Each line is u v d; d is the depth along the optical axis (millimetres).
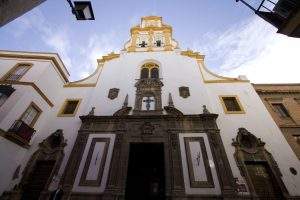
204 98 16875
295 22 6617
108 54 22688
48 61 17500
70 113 17281
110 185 12227
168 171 12828
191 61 20797
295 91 17547
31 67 16766
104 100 17516
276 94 17672
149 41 23812
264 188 12133
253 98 16875
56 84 18453
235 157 13250
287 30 6996
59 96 18609
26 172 13438
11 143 13180
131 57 21734
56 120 16531
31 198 12625
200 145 13797
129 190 16297
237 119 15445
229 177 12164
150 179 16906
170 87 18094
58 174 13258
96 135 14914
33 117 15445
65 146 14688
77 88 19359
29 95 14852
